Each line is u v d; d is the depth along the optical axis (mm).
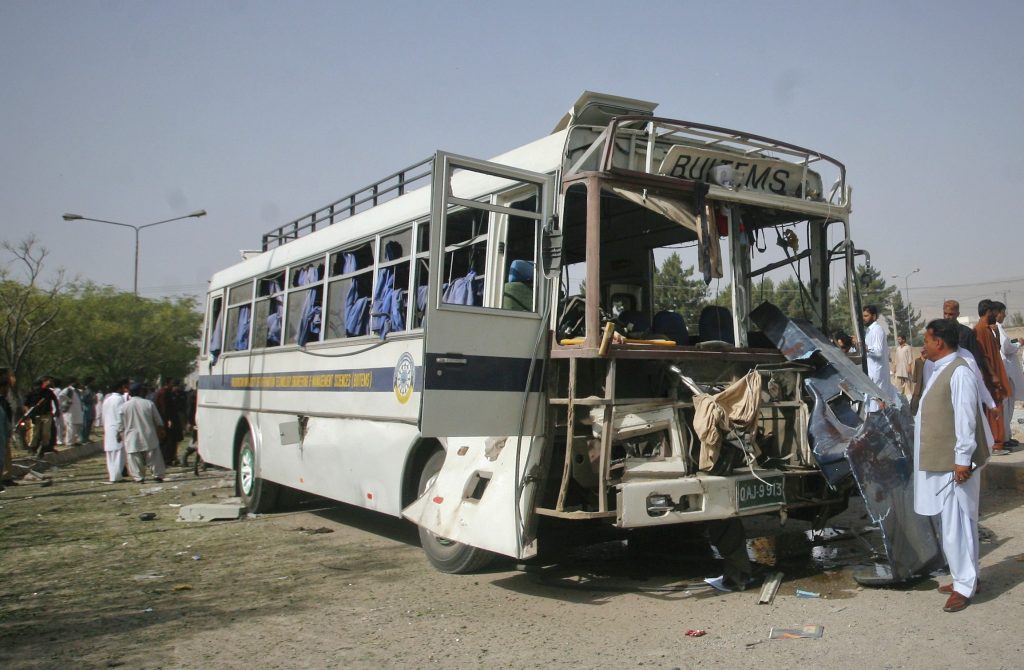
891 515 5578
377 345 7617
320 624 5492
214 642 5184
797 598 5523
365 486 7754
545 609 5605
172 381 18469
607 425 5422
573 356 5574
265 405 10391
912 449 5805
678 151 5910
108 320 42188
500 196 6359
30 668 4812
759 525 8156
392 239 7633
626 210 6613
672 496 5477
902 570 5559
